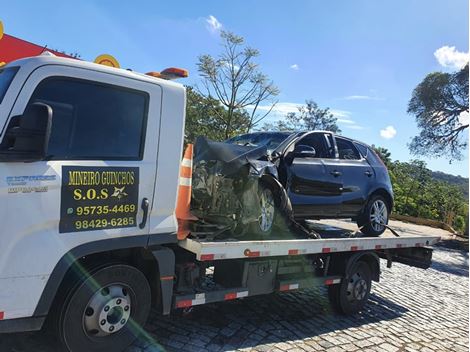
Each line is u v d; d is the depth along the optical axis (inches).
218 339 191.8
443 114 871.1
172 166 159.5
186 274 175.6
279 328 215.5
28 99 129.0
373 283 347.9
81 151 138.6
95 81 142.2
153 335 188.1
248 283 196.5
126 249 161.3
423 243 307.4
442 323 267.7
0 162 122.3
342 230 299.7
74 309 140.5
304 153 236.7
